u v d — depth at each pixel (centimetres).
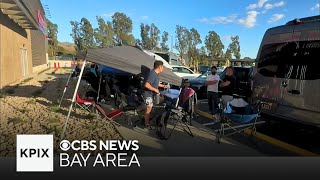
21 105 927
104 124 735
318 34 574
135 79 1006
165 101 768
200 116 933
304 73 589
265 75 684
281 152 569
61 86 1560
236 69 1137
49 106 931
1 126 668
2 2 1312
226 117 633
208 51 7244
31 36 2688
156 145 589
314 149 598
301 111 591
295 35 621
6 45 1548
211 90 877
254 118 676
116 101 980
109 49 735
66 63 4831
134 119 803
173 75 808
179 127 754
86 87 1425
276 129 757
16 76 1842
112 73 1056
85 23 7256
